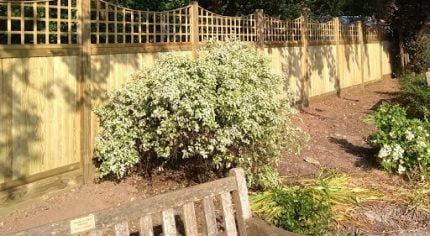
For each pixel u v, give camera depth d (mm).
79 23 5227
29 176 4742
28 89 4691
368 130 9352
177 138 5195
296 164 6648
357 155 7340
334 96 12930
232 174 3168
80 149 5320
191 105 4914
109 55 5672
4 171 4500
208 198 2980
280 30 10047
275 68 9820
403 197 5449
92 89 5457
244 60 5676
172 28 6914
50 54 4891
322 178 5914
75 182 5273
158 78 5234
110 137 5383
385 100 12492
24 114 4664
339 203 5137
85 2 5273
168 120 5035
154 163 5801
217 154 5207
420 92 9062
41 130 4848
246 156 5270
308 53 11328
